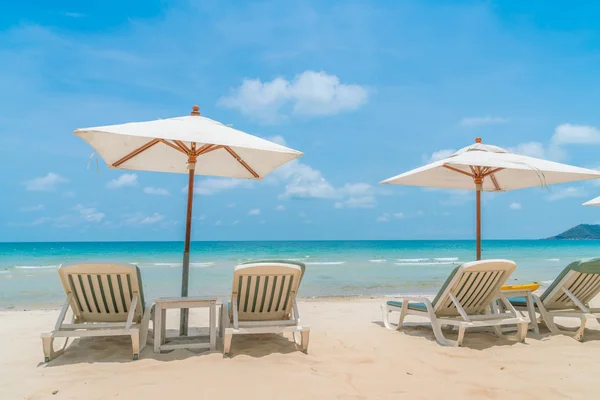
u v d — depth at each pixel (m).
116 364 3.78
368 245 70.25
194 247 58.47
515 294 5.35
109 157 5.23
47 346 3.93
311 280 17.38
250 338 4.88
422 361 3.98
